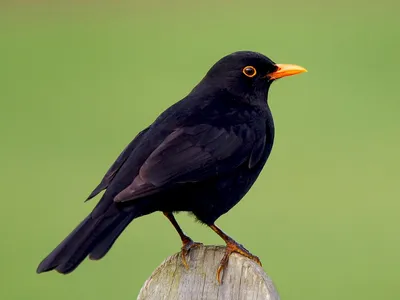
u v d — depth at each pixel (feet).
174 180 24.99
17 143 62.95
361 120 68.54
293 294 43.75
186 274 21.27
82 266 44.96
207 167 25.67
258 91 28.53
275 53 87.25
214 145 26.02
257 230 48.98
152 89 75.82
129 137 63.57
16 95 75.31
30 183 55.67
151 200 24.94
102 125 66.39
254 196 54.39
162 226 49.49
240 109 27.66
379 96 74.69
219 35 95.45
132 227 49.21
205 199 26.08
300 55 86.89
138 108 70.44
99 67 84.53
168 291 21.25
